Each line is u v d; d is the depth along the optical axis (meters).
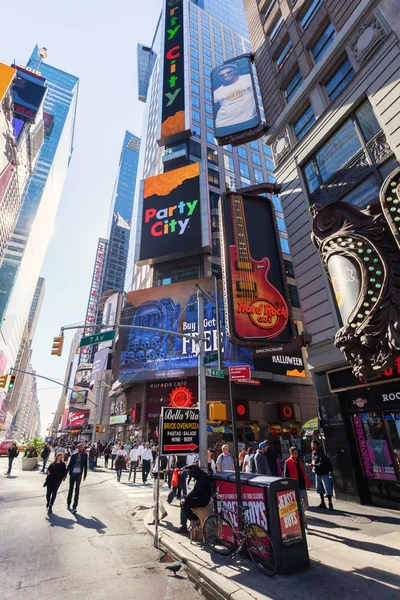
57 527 7.60
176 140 44.75
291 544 4.94
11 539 6.65
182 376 27.73
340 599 3.93
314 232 7.67
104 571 5.13
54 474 9.22
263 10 18.72
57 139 144.62
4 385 21.22
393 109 9.77
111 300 52.09
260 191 14.11
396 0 10.41
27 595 4.28
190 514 6.42
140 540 6.85
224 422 27.03
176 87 47.44
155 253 34.97
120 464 16.47
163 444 7.54
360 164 10.88
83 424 62.00
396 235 5.89
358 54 11.55
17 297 102.06
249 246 12.52
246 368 6.70
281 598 3.99
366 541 6.09
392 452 9.05
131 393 32.16
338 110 11.95
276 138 15.62
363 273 6.12
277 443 27.98
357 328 5.95
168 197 37.25
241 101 17.17
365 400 9.86
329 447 10.68
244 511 5.63
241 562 5.29
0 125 49.91
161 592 4.45
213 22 62.69
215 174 43.34
